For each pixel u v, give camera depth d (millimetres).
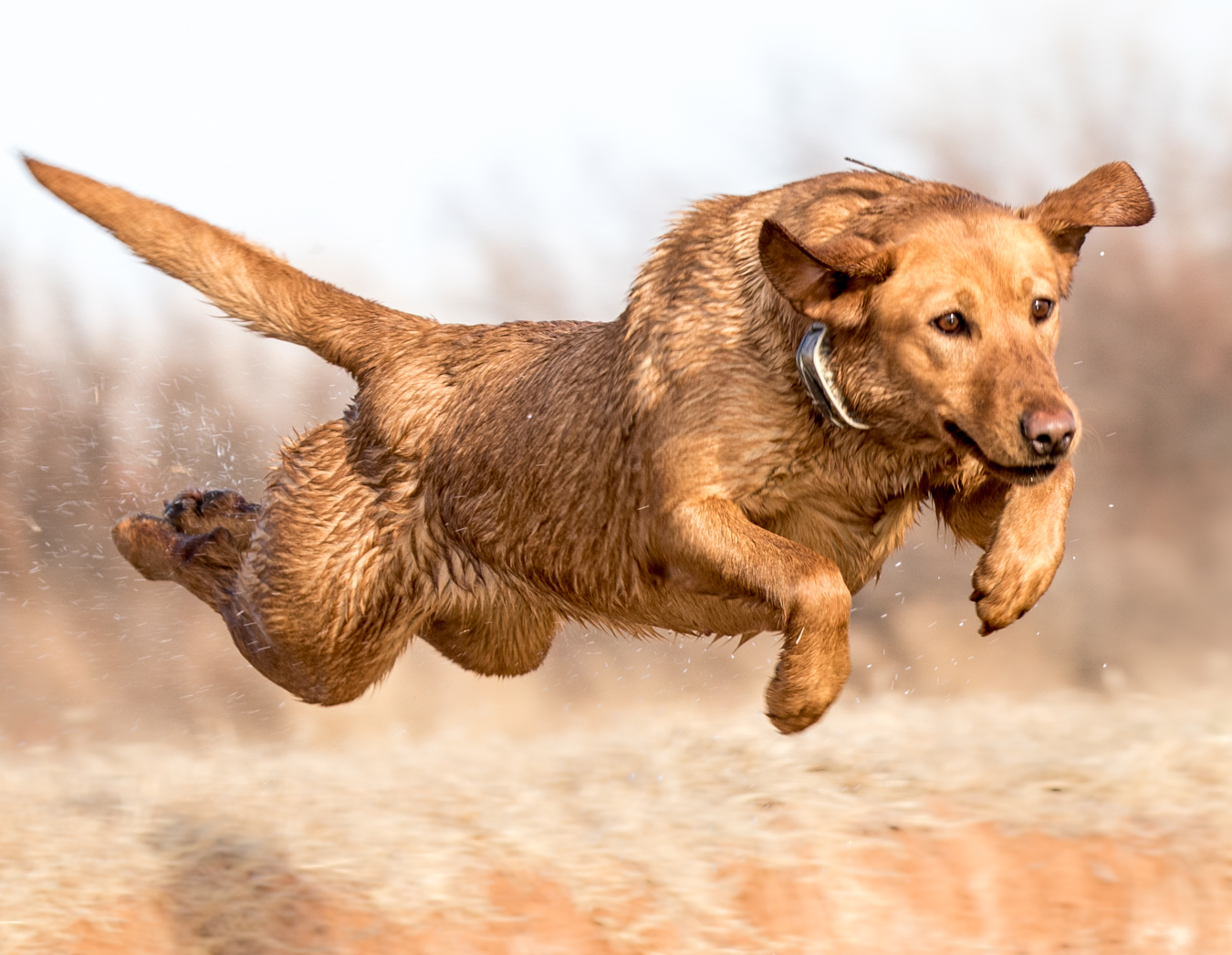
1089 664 18938
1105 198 7473
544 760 10664
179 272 9961
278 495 9789
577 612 9102
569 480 8641
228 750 12133
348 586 9555
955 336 6992
